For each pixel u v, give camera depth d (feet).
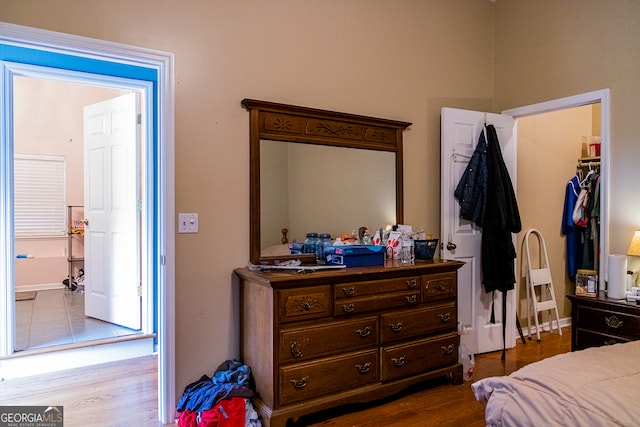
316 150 9.04
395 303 8.14
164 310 7.43
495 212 10.48
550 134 13.50
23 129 18.06
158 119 7.57
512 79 11.55
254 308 7.48
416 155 10.65
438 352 8.73
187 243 7.68
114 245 12.27
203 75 7.83
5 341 9.54
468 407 7.97
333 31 9.37
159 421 7.48
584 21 9.95
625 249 9.20
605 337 8.43
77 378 9.51
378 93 10.02
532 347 11.68
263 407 7.06
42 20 6.57
